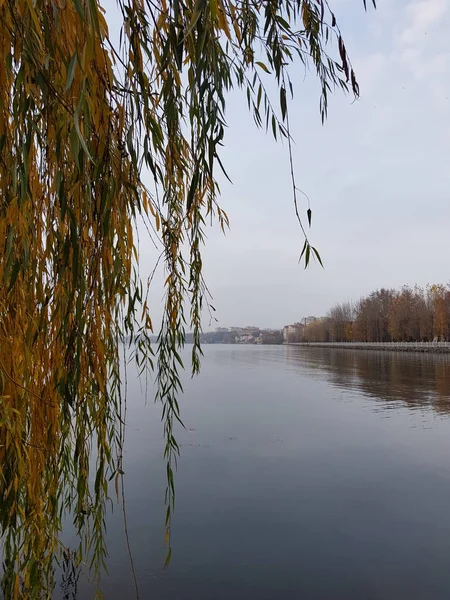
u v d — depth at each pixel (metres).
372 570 3.96
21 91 0.95
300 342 132.50
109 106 1.09
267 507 5.36
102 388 1.24
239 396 15.84
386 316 66.06
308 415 11.72
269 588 3.62
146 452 7.78
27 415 1.35
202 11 0.92
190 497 5.64
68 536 3.94
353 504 5.48
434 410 12.42
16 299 1.21
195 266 1.74
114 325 1.41
